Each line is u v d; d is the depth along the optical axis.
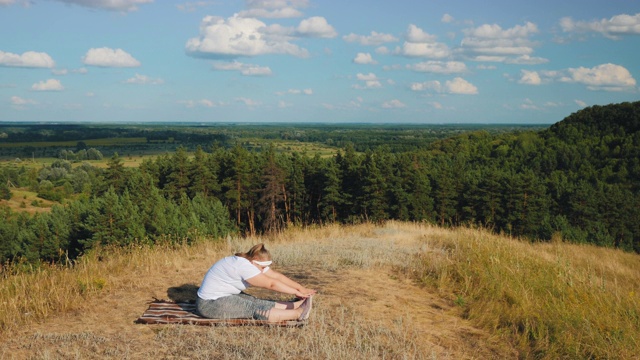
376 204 65.50
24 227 63.38
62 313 6.80
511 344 6.16
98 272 8.98
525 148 172.12
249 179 71.31
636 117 176.25
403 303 7.49
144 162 87.19
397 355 5.45
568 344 6.04
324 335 5.81
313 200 76.44
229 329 6.06
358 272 9.27
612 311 7.66
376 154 73.00
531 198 70.81
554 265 10.91
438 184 72.81
